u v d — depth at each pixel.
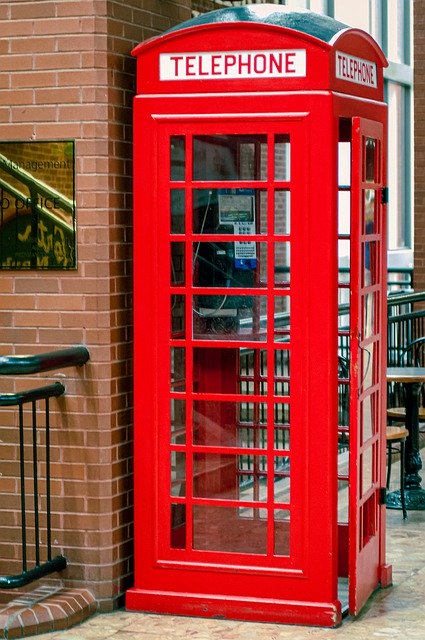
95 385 7.49
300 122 7.17
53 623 7.21
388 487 10.86
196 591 7.49
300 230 7.21
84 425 7.52
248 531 7.43
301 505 7.28
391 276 25.86
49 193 7.52
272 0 10.74
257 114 7.23
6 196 7.60
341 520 8.49
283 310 7.46
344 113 7.34
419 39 15.27
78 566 7.58
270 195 7.27
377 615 7.52
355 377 7.30
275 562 7.36
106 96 7.44
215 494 7.51
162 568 7.54
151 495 7.55
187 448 7.51
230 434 7.52
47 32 7.48
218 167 7.40
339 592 7.79
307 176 7.18
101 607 7.56
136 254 7.49
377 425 8.02
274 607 7.33
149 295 7.49
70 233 7.49
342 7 22.42
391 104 26.08
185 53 7.34
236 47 7.25
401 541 9.38
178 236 7.44
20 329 7.61
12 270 7.60
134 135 7.45
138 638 7.09
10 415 7.66
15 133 7.56
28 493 7.68
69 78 7.46
